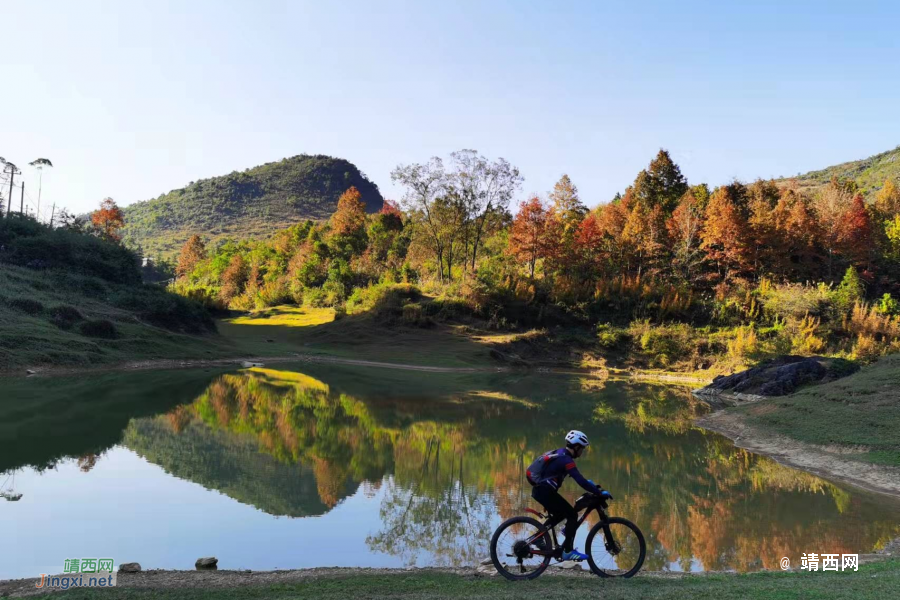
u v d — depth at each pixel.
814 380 45.12
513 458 23.27
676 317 81.50
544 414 36.06
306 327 87.06
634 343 77.06
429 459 22.70
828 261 93.31
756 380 47.91
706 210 96.31
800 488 18.97
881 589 7.64
